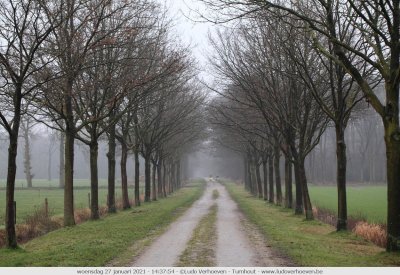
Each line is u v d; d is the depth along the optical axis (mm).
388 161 14727
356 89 24078
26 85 23719
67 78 21609
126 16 26109
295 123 31797
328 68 22875
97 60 24906
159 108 42906
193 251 16438
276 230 22609
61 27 20656
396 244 14547
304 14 21172
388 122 14688
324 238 20359
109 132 34688
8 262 13867
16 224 24500
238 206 43406
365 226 22656
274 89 30031
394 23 14367
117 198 54250
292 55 23344
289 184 38812
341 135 22125
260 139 52344
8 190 16656
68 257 14555
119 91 26750
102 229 22797
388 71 14922
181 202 48438
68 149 24969
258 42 28797
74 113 30484
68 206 24703
